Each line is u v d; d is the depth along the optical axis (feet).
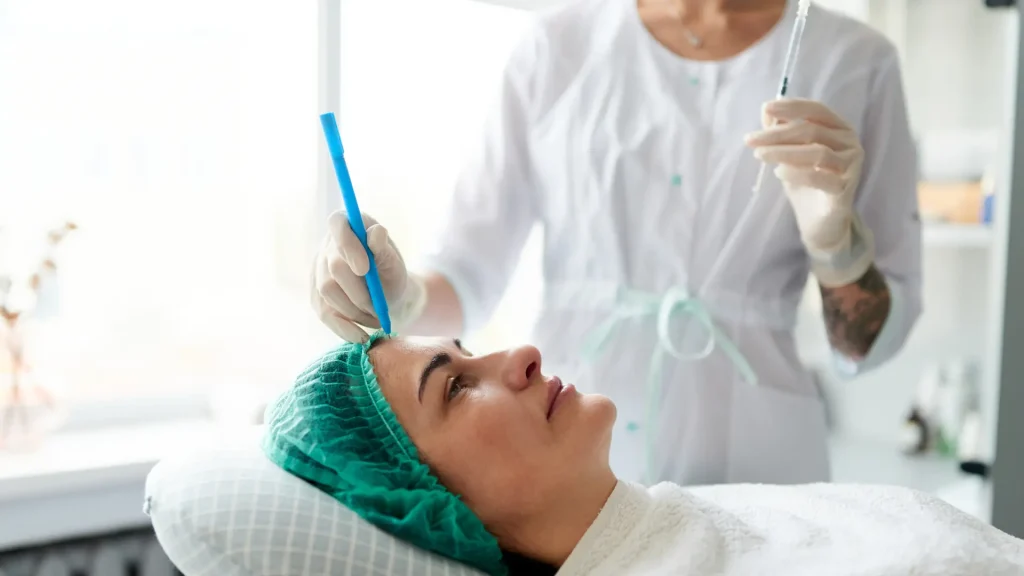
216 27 6.12
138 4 5.82
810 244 3.97
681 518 3.21
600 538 3.12
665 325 4.17
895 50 4.40
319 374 3.24
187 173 6.18
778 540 3.16
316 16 5.42
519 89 4.64
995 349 5.37
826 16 4.40
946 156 7.07
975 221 6.73
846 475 6.93
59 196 5.69
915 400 7.60
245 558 2.65
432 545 2.92
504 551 3.28
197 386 6.16
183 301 6.26
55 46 5.57
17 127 5.49
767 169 4.15
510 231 4.69
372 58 5.95
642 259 4.35
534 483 3.14
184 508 2.77
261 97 6.18
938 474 6.83
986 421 6.00
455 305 4.40
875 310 4.20
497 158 4.63
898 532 3.07
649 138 4.31
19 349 4.98
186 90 6.09
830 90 4.24
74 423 5.64
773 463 4.25
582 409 3.27
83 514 4.70
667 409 4.27
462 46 6.28
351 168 5.92
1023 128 5.14
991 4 5.31
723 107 4.26
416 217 6.39
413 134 6.23
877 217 4.39
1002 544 3.09
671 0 4.42
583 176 4.41
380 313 3.40
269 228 6.31
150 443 5.31
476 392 3.22
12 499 4.48
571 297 4.50
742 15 4.39
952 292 7.47
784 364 4.32
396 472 3.05
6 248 5.38
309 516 2.77
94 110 5.77
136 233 6.04
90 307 5.89
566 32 4.61
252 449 3.22
